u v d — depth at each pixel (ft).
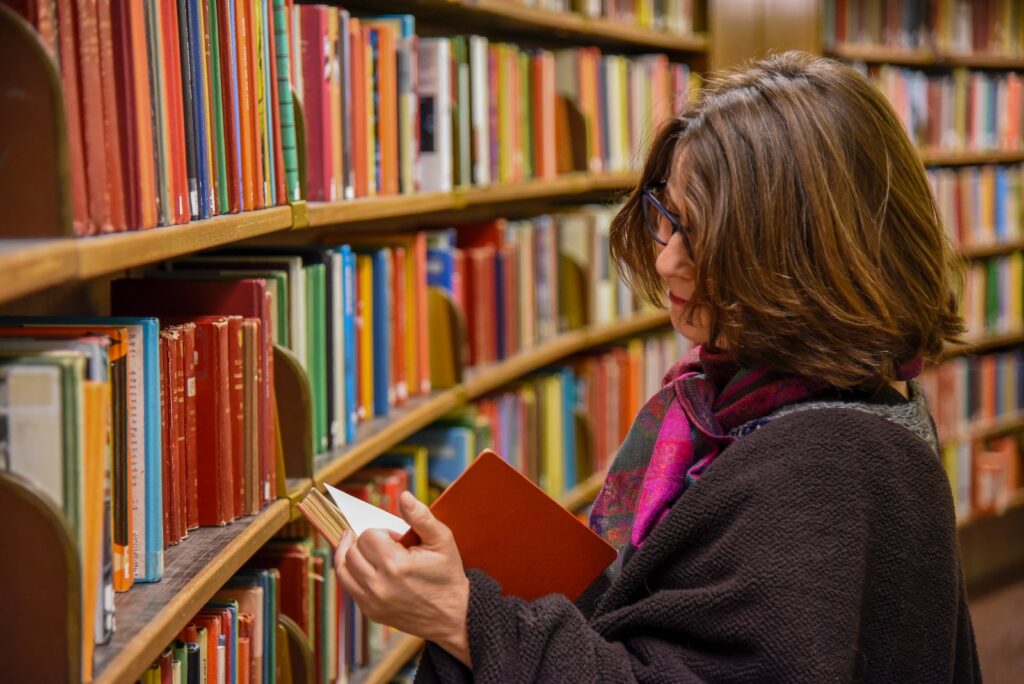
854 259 3.66
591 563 4.11
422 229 8.76
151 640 3.67
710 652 3.64
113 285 5.14
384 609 3.75
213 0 4.63
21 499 3.08
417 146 7.61
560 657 3.64
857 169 3.73
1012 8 15.97
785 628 3.46
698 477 3.89
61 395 3.17
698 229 3.76
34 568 3.11
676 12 11.94
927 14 14.88
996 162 16.62
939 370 15.23
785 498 3.58
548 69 9.78
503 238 9.18
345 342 6.45
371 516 4.33
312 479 5.62
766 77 3.89
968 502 15.75
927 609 3.69
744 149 3.73
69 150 3.31
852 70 3.90
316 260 6.22
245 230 4.81
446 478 8.12
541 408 9.84
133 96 3.78
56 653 3.13
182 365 4.65
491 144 8.75
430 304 8.00
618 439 11.22
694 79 12.31
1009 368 16.19
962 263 4.20
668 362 12.23
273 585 5.34
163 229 3.96
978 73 15.70
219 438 4.84
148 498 4.18
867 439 3.65
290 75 5.62
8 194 3.09
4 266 2.61
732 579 3.56
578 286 10.61
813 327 3.69
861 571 3.54
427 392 7.87
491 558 4.04
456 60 7.91
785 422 3.72
